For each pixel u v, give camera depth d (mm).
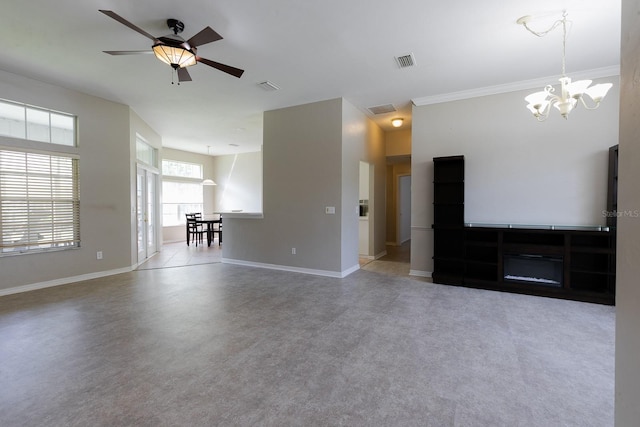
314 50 3266
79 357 2342
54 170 4258
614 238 3521
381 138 6629
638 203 771
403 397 1892
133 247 5441
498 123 4285
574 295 3652
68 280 4426
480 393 1929
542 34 2930
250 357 2355
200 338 2674
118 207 5012
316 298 3789
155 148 7039
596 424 1659
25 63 3551
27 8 2537
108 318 3109
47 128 4199
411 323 3010
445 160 4398
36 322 2996
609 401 1847
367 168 6570
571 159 3893
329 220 4895
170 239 9203
